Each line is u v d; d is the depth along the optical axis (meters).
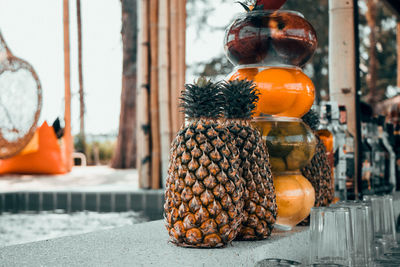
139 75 4.05
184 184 0.78
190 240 0.78
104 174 5.91
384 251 0.98
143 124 3.99
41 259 0.71
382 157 1.76
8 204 3.76
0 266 0.67
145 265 0.68
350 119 1.63
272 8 1.04
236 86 0.89
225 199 0.77
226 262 0.74
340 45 1.65
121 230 0.99
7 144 3.49
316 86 8.66
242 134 0.88
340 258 0.73
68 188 4.18
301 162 1.02
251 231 0.86
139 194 3.64
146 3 4.07
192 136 0.79
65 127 5.94
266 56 1.02
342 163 1.42
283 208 0.98
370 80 7.71
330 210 0.74
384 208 1.03
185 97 0.88
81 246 0.81
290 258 0.93
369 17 8.01
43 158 5.77
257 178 0.87
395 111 1.93
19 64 3.54
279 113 1.02
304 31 1.01
